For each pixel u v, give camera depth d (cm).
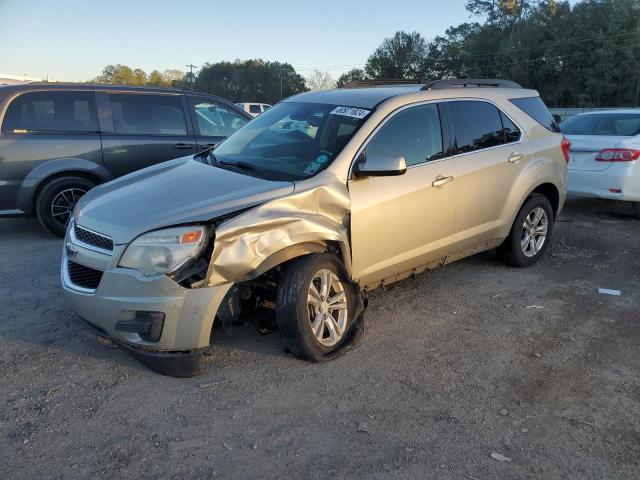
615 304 509
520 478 281
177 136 756
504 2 7356
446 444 305
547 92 6394
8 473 273
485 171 515
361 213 409
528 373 383
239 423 319
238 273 343
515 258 588
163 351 344
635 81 5731
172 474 277
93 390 347
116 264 340
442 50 7944
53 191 678
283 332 374
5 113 650
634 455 301
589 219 862
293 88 8669
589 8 6084
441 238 485
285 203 367
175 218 339
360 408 336
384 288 495
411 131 460
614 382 374
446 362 395
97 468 279
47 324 435
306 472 281
